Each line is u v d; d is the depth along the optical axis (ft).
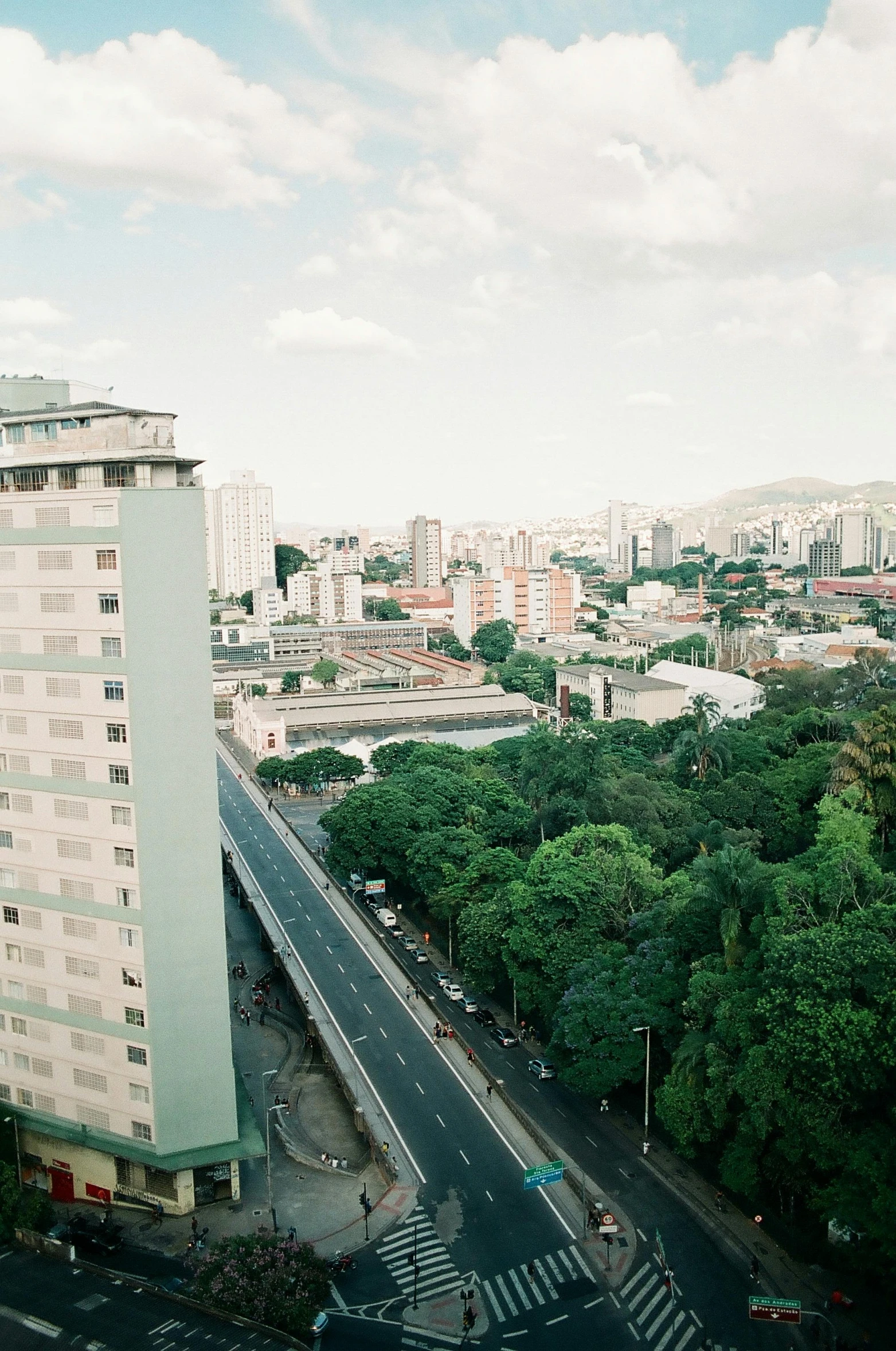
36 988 289.53
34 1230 265.95
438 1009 402.72
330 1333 234.38
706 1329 234.99
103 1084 283.59
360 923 493.36
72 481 272.51
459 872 453.58
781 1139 254.68
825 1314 238.68
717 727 620.08
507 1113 326.24
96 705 268.62
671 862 479.82
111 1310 234.99
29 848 284.41
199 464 277.44
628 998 316.60
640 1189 287.89
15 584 275.39
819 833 433.48
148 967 270.67
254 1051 376.27
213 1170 288.92
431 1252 263.49
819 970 248.11
